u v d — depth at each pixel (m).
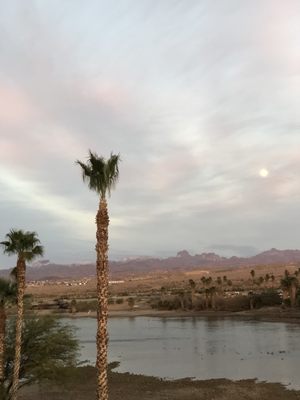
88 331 109.50
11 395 28.33
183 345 75.56
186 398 38.00
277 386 41.28
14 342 32.81
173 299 170.88
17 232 27.20
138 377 47.66
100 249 18.36
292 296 126.31
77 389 41.16
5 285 28.05
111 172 18.53
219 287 171.88
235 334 86.56
